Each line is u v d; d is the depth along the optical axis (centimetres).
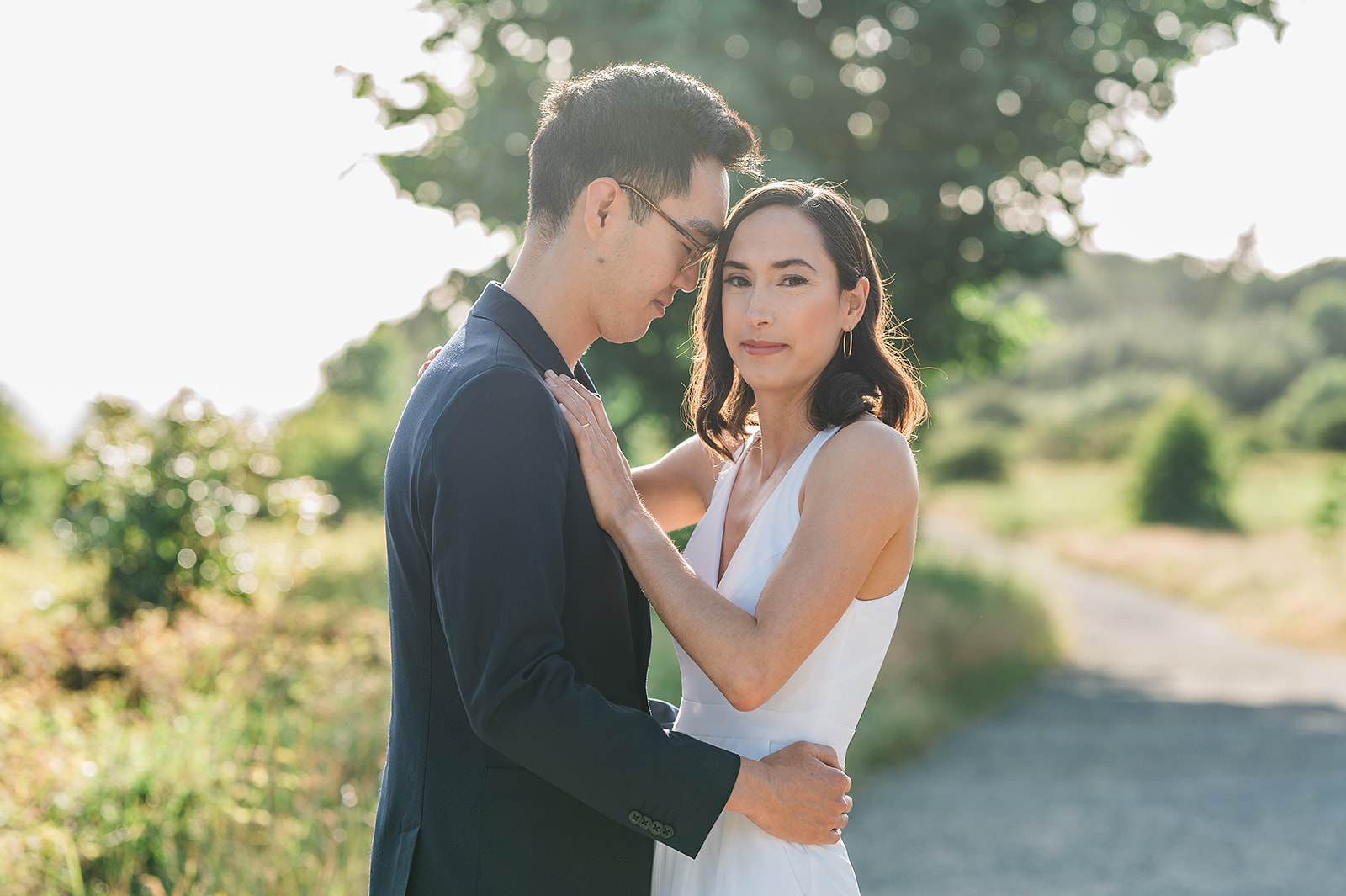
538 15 850
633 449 1001
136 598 633
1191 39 934
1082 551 3216
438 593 153
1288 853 559
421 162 844
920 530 1862
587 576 166
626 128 173
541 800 163
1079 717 980
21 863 310
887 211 863
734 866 182
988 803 650
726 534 204
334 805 361
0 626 576
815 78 809
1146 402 6469
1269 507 3994
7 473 1266
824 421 186
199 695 469
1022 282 989
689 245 178
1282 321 6994
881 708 791
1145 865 535
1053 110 884
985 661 1102
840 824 175
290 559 749
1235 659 1474
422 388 171
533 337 173
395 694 176
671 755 154
